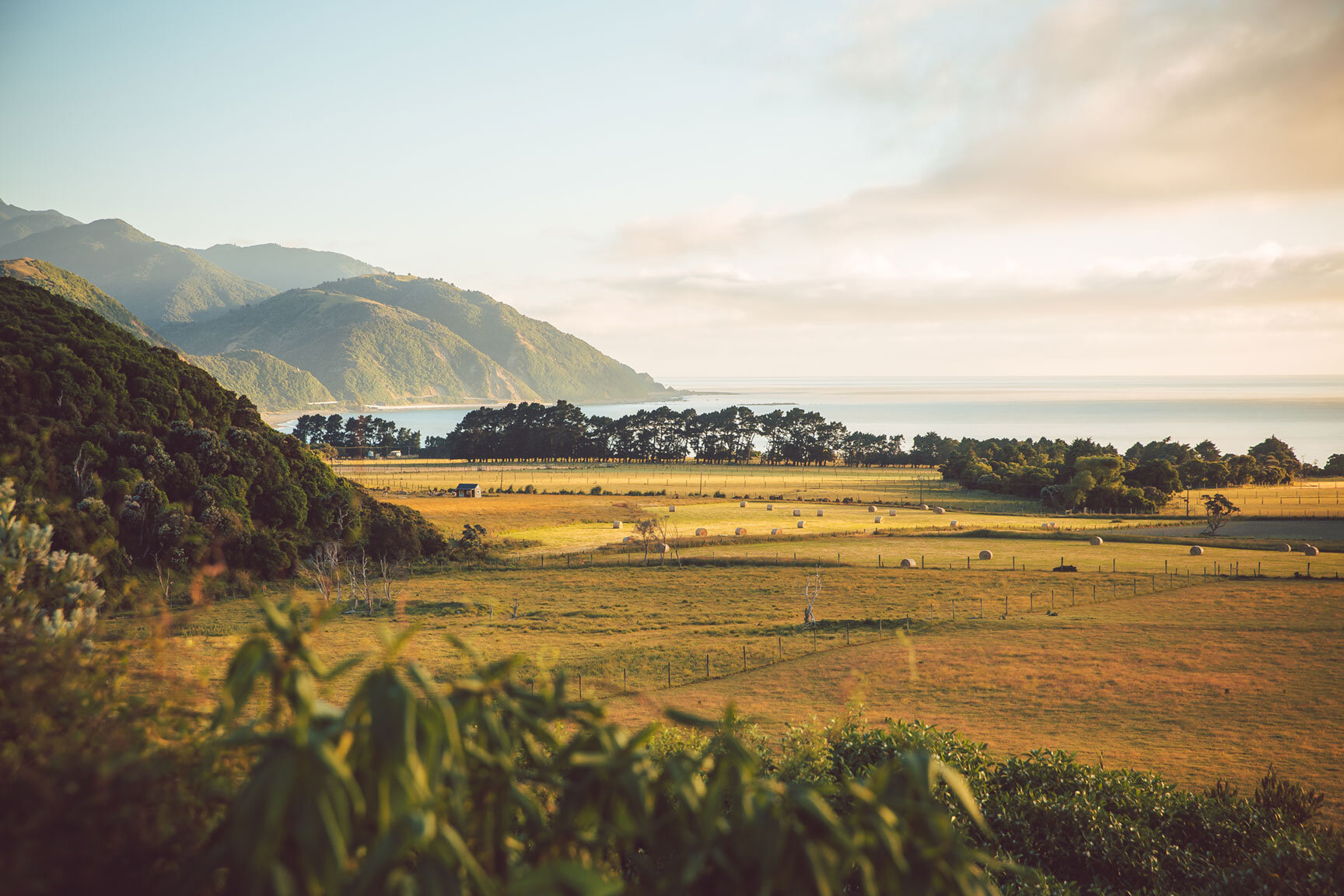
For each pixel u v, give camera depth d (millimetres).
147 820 2326
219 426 78875
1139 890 10844
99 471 59844
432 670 38906
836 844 2188
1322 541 93500
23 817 2129
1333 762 29422
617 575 73562
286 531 72062
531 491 145250
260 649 2195
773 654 46312
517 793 2395
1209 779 27172
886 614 58156
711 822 2340
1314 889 9617
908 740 12383
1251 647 47812
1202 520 115500
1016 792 13219
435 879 1963
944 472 180875
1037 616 56844
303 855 1847
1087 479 129000
